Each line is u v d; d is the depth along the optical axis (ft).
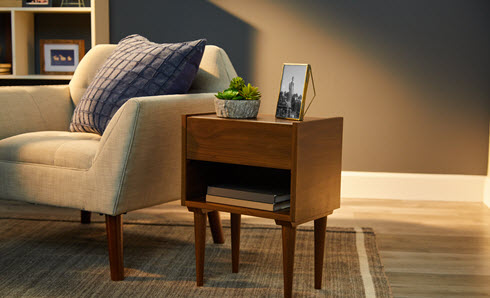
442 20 10.19
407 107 10.45
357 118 10.58
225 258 7.11
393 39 10.34
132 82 7.06
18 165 6.72
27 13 10.84
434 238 8.09
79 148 6.40
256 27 10.62
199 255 6.13
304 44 10.54
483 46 10.17
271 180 6.63
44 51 11.04
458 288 6.25
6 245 7.47
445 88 10.34
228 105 5.89
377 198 10.59
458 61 10.25
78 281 6.26
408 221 9.00
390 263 7.04
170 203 9.95
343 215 9.32
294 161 5.44
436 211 9.66
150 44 7.57
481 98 10.28
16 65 10.44
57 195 6.48
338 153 6.13
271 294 5.97
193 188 6.27
